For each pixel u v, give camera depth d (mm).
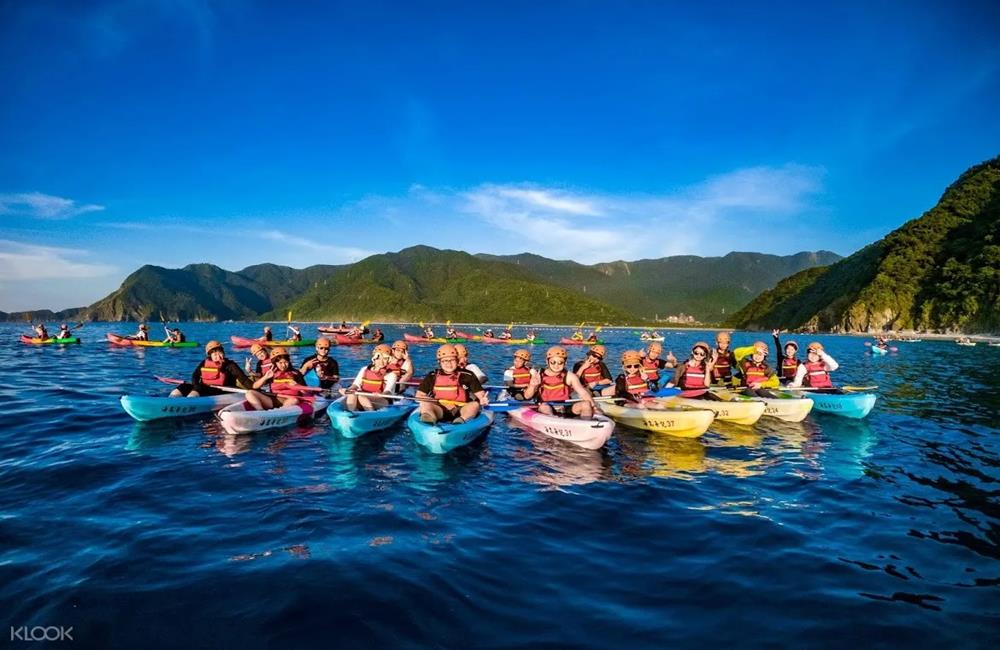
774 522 6285
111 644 3738
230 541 5457
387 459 8844
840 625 4145
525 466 8586
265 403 11477
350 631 3906
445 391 10320
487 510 6562
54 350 34500
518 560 5188
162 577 4656
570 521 6246
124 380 18734
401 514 6348
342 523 6012
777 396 13805
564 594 4551
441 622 4059
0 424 11039
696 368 13633
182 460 8555
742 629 4066
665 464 8805
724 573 4980
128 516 6121
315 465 8414
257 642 3766
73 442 9617
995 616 4301
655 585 4742
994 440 10688
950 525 6242
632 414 11469
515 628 4020
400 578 4695
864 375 24797
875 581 4867
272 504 6590
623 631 4012
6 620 3996
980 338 85250
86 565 4867
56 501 6598
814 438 10797
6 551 5148
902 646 3887
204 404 12172
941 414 13641
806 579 4883
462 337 65062
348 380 18250
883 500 7102
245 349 41406
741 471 8438
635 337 103375
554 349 10969
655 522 6250
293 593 4395
